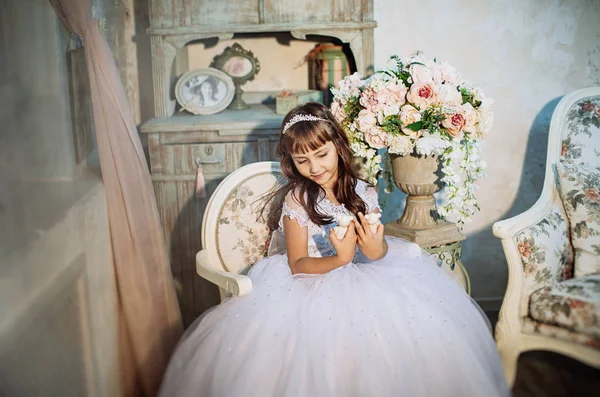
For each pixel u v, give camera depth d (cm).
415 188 238
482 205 319
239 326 188
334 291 191
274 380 175
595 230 237
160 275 232
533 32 302
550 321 220
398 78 231
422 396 171
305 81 334
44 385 157
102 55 208
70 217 180
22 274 150
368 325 181
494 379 193
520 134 312
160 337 230
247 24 291
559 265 236
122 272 220
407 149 224
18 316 146
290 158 215
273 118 292
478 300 328
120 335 224
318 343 176
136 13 290
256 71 320
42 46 180
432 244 238
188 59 329
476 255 325
